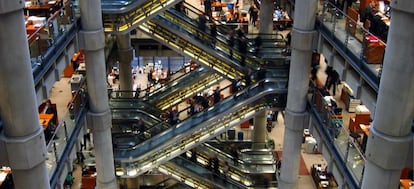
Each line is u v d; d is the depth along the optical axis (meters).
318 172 25.12
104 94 17.83
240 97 20.31
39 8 17.73
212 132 20.77
